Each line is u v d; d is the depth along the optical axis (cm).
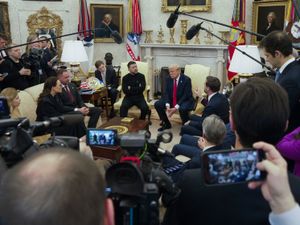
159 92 748
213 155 75
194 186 89
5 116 129
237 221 84
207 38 690
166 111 554
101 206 55
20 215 49
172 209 93
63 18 728
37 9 711
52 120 120
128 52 738
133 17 720
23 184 52
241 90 92
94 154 346
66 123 123
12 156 92
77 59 556
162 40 728
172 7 703
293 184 84
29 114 470
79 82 583
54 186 51
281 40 221
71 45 556
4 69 473
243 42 639
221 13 675
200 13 689
